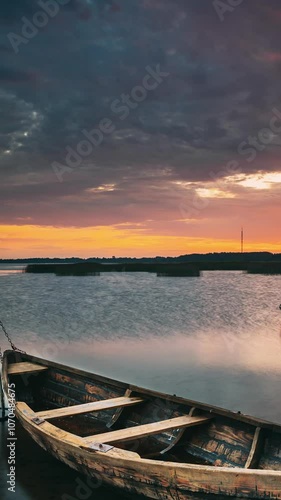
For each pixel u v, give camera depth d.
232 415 8.18
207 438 8.57
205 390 15.79
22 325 35.06
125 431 8.17
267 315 42.22
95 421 10.39
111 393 10.62
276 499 5.95
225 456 8.11
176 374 18.27
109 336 29.62
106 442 7.71
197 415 8.86
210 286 88.25
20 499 7.55
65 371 11.76
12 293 68.38
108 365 20.36
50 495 7.66
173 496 6.66
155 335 30.09
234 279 122.50
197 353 23.34
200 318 39.66
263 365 19.94
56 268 148.62
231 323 36.56
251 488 6.09
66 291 72.25
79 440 7.80
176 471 6.51
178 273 139.75
